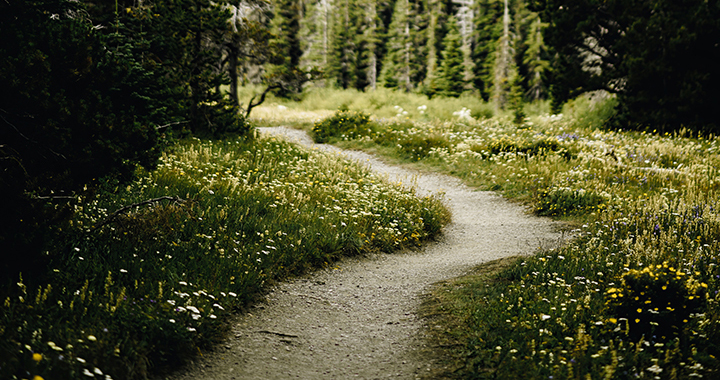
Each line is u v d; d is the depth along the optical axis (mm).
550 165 14844
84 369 3381
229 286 5723
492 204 12633
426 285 6773
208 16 16484
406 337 5145
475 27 70000
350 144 21344
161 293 4848
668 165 14469
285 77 23844
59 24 5488
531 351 4371
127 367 3756
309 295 6289
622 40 22250
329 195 10766
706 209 8953
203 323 4770
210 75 17078
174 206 7469
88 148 5273
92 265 5273
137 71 6277
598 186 12055
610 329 4602
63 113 4965
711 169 13336
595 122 24016
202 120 17359
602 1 23594
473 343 4727
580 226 9789
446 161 17016
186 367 4230
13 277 4508
